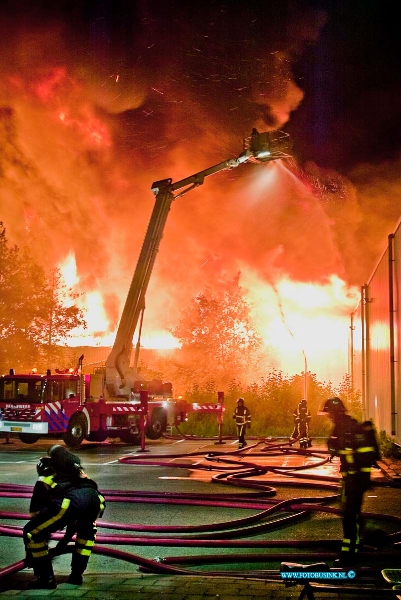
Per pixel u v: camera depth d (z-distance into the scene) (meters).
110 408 19.42
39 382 18.50
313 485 11.37
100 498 5.91
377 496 10.64
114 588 5.53
